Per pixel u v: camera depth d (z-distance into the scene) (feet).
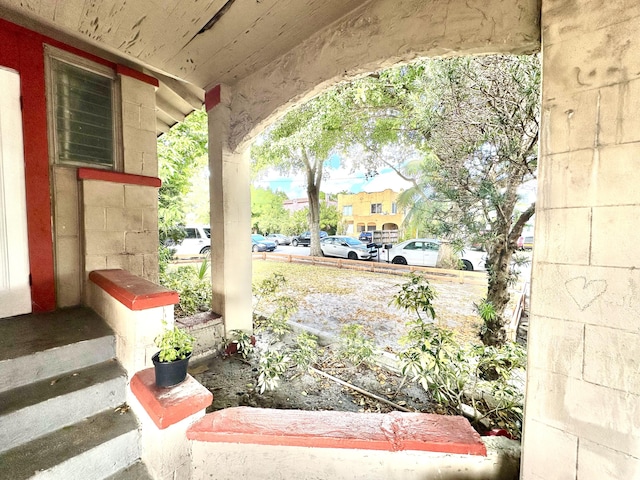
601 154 3.32
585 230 3.45
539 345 3.84
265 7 6.36
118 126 9.08
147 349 5.57
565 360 3.65
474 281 22.34
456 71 8.56
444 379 6.95
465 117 8.69
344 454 4.36
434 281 23.70
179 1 6.18
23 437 4.56
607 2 3.22
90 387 5.23
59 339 6.03
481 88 8.14
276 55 8.20
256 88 9.04
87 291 8.25
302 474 4.45
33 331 6.42
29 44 7.35
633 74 3.10
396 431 4.51
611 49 3.22
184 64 8.61
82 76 8.36
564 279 3.62
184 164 18.56
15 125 7.22
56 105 7.91
